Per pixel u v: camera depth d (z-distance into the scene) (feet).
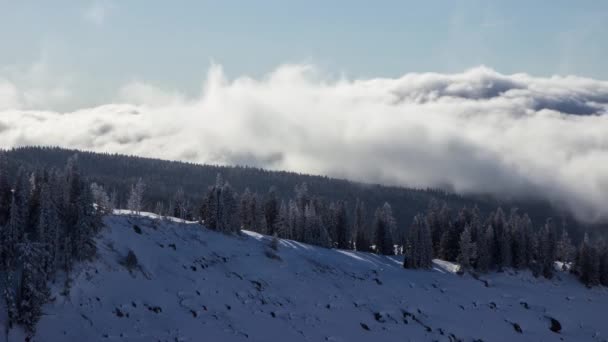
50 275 253.44
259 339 270.46
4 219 270.67
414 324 325.83
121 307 261.85
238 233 410.93
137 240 326.44
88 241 280.72
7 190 285.64
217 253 356.38
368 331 304.91
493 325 341.62
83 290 259.80
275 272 354.95
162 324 260.62
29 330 225.56
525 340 330.54
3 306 230.89
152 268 307.58
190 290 299.17
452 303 365.40
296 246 418.92
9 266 243.19
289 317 302.86
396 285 378.12
